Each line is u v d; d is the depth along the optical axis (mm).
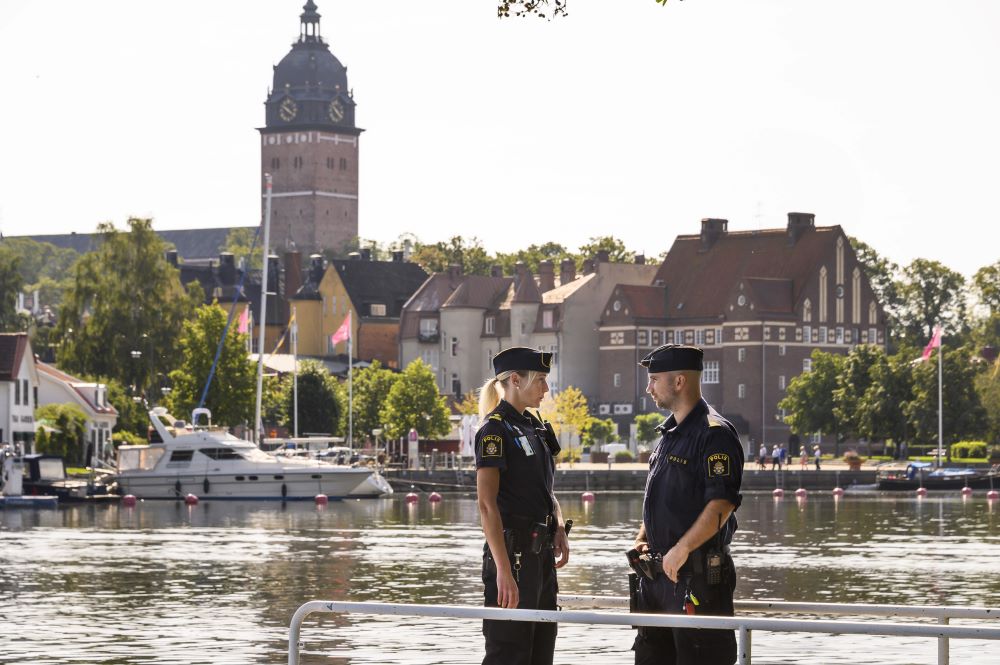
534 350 18703
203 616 42781
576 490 164625
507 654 18266
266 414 194000
